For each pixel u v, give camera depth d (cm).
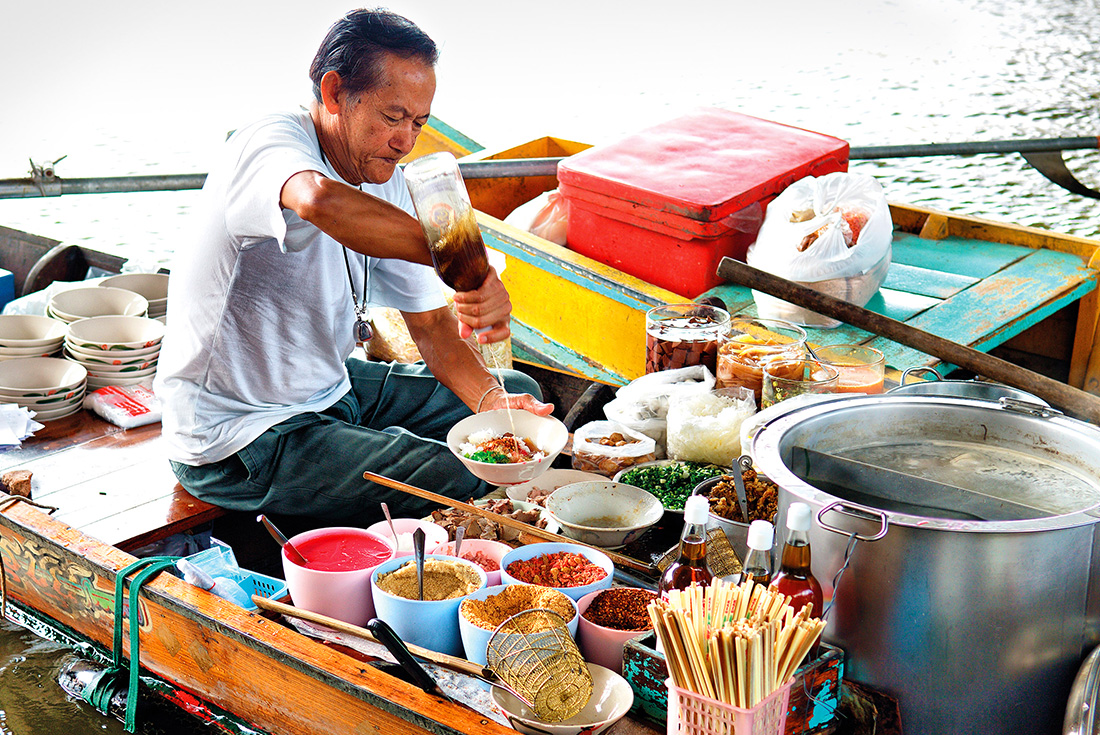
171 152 923
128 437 345
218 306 283
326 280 291
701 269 375
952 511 197
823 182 369
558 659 188
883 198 363
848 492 207
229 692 231
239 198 254
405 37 257
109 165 874
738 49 1366
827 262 347
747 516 222
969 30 1389
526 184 514
